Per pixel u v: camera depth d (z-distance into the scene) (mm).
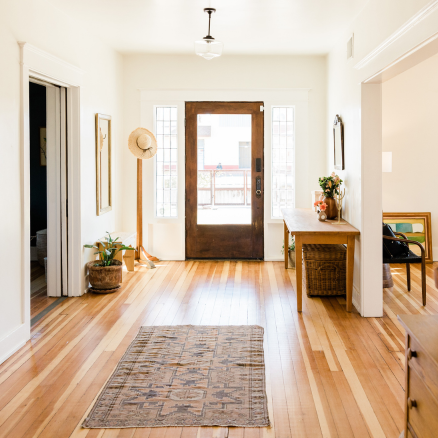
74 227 4734
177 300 4684
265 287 5188
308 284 4785
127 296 4820
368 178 4133
